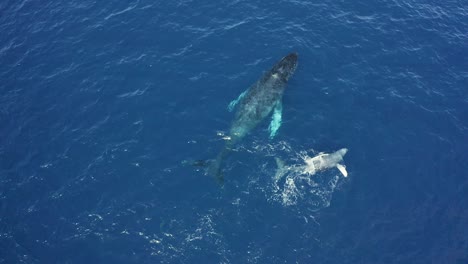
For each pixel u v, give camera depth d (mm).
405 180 29438
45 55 37500
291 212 27312
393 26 40375
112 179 29016
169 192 28234
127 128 31891
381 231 26906
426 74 36469
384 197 28469
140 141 31078
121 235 26297
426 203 28422
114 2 42219
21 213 27438
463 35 40156
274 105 33156
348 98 34062
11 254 25484
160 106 33281
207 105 33219
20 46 38281
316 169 29109
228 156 29984
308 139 31141
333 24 40000
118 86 34781
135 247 25766
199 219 26922
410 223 27406
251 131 31406
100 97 34062
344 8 41750
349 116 32844
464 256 26125
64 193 28375
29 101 33906
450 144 31688
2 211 27516
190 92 34156
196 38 38406
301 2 41969
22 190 28594
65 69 36312
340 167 29109
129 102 33594
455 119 33281
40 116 32906
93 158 30188
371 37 39094
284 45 37844
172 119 32375
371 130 32062
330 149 30672
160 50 37531
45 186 28781
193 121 32219
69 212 27453
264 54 37125
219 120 32219
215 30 39094
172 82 34906
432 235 26969
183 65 36188
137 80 35188
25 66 36594
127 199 27969
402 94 34688
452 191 29109
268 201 27750
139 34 39000
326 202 27875
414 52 38125
